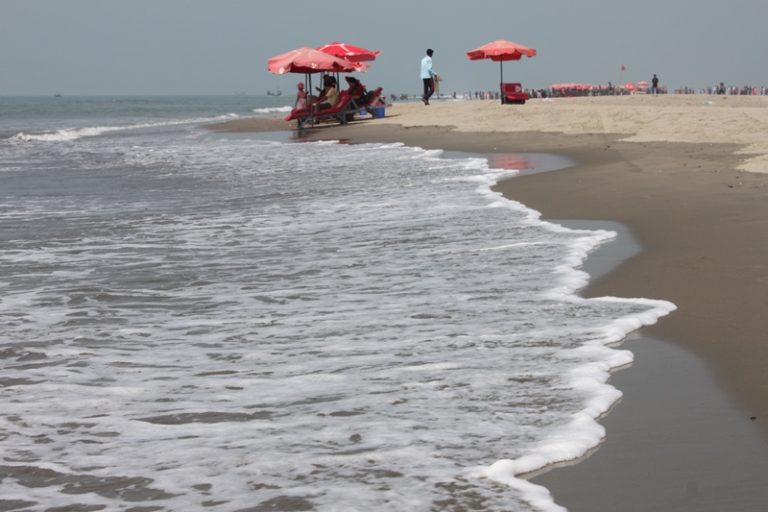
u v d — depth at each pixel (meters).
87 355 6.77
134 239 12.45
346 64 44.34
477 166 21.25
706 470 4.49
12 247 11.86
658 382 5.83
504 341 6.82
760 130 25.36
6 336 7.34
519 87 53.56
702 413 5.25
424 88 52.44
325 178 20.25
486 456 4.67
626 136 27.75
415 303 8.14
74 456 4.80
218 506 4.16
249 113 99.06
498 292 8.44
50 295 8.88
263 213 14.84
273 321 7.70
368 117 47.78
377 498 4.20
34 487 4.42
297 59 43.75
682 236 10.76
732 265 9.07
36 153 31.61
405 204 15.06
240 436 5.04
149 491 4.35
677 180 15.74
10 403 5.69
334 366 6.33
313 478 4.44
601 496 4.24
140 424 5.28
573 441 4.82
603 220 12.31
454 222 12.80
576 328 7.11
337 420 5.25
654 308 7.63
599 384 5.76
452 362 6.33
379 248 11.05
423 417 5.26
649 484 4.35
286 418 5.31
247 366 6.42
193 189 19.02
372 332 7.21
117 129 53.16
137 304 8.50
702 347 6.55
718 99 55.19
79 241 12.34
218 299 8.62
